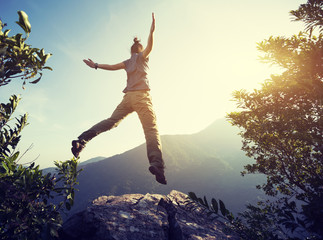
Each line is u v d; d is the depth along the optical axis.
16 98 2.09
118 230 2.32
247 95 2.47
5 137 2.01
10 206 1.51
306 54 1.82
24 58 1.56
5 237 1.46
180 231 2.82
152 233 2.45
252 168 3.46
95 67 2.29
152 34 1.85
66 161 2.07
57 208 1.87
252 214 2.67
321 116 1.81
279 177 3.11
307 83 1.76
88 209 2.61
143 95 1.95
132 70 2.09
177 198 4.21
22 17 1.50
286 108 2.19
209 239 2.88
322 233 1.50
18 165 1.79
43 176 1.81
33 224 1.61
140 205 3.13
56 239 2.16
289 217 1.75
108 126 1.98
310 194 2.02
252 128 3.01
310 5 1.86
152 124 1.85
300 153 2.76
